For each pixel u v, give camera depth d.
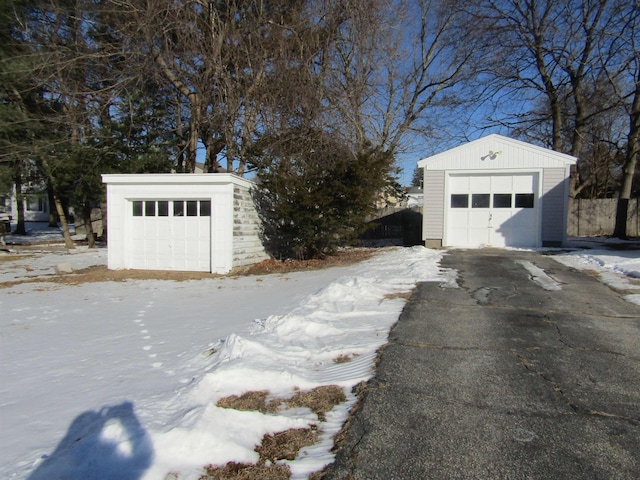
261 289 9.44
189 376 4.14
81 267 13.75
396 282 8.55
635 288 7.68
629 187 19.92
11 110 16.28
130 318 6.97
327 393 3.67
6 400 3.72
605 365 4.17
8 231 28.48
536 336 5.07
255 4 16.12
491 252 12.98
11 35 16.62
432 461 2.65
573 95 22.08
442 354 4.48
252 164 17.64
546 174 14.00
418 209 21.53
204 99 15.64
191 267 12.59
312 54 15.88
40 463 2.66
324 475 2.54
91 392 3.83
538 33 19.89
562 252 12.66
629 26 17.88
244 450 2.76
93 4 15.30
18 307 7.96
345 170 12.95
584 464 2.60
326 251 14.76
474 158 14.59
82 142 16.84
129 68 14.77
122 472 2.53
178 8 14.02
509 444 2.82
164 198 12.55
